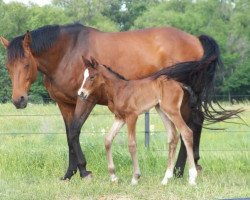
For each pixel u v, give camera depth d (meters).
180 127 8.32
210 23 48.94
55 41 8.77
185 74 8.70
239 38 45.53
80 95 8.34
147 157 9.97
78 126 8.61
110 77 8.38
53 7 54.44
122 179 8.89
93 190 8.02
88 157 10.02
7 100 27.17
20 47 8.53
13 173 9.48
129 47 8.95
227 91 41.38
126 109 8.33
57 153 10.21
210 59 8.88
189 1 52.72
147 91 8.35
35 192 7.99
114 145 10.97
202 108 9.20
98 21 55.50
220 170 9.70
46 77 9.04
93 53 8.84
